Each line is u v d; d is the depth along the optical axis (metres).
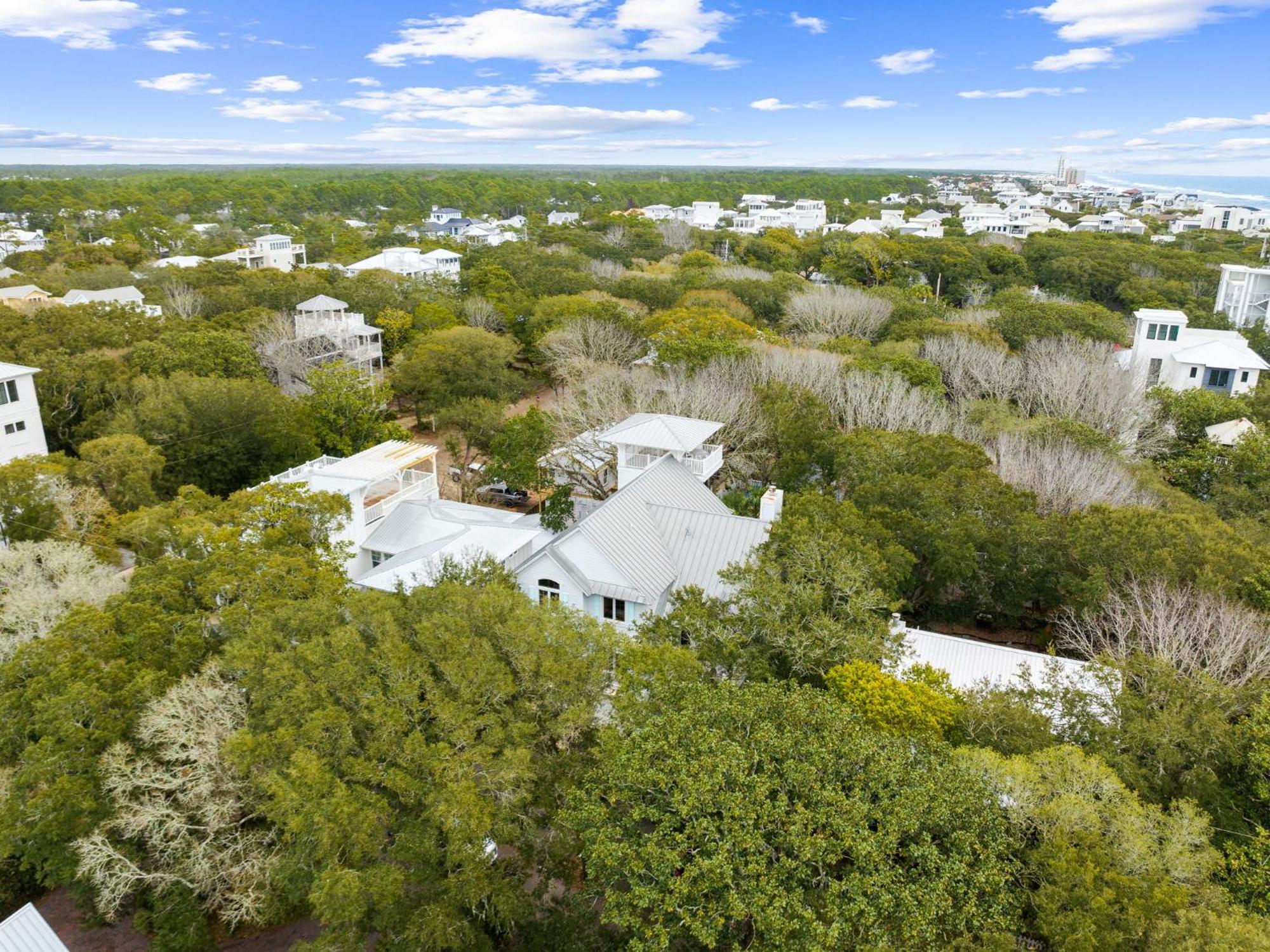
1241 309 79.25
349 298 72.75
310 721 15.87
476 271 85.62
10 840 16.48
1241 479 38.66
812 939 11.35
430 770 15.44
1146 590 24.42
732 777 13.45
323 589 21.84
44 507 30.22
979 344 55.12
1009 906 12.88
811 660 20.17
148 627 19.89
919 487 30.00
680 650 18.33
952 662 23.20
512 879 15.59
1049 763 15.16
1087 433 38.84
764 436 40.91
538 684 17.14
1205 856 13.87
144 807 16.98
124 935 18.86
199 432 42.53
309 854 14.86
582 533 25.80
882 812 13.07
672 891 12.45
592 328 60.62
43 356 46.59
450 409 51.38
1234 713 18.61
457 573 23.69
